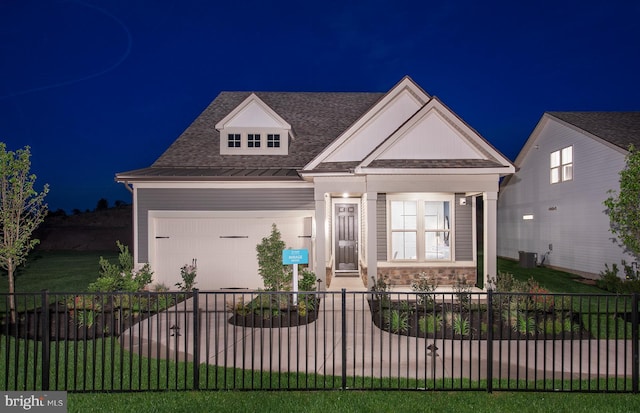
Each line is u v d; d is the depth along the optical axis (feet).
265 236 41.60
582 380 18.97
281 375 19.45
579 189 54.08
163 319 29.01
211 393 17.10
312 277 34.12
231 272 41.60
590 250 52.03
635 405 16.02
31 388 17.87
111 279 31.01
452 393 17.17
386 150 35.96
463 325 23.97
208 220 41.52
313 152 47.80
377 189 35.29
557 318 25.80
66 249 94.32
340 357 21.74
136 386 18.20
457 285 36.81
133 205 41.34
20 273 53.42
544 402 16.28
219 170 43.68
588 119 56.49
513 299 28.35
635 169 31.17
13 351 22.93
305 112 54.29
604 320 28.60
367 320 28.78
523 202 69.46
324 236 37.09
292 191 41.65
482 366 20.62
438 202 40.83
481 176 35.04
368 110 39.06
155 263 41.37
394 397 16.69
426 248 40.88
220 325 27.96
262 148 47.34
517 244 71.72
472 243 40.47
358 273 47.50
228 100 56.49
